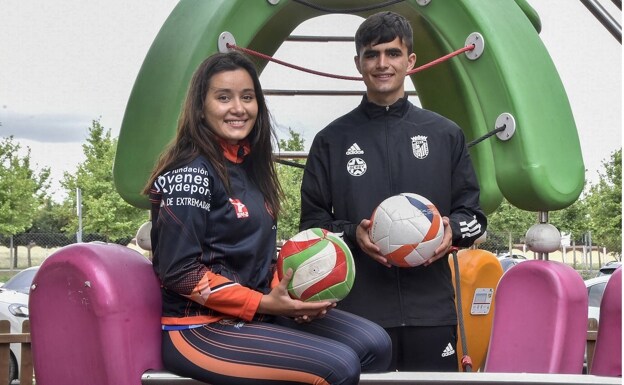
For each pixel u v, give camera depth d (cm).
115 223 3095
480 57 448
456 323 398
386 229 367
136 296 311
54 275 312
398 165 391
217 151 308
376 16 390
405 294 388
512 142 437
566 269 432
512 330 432
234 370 295
